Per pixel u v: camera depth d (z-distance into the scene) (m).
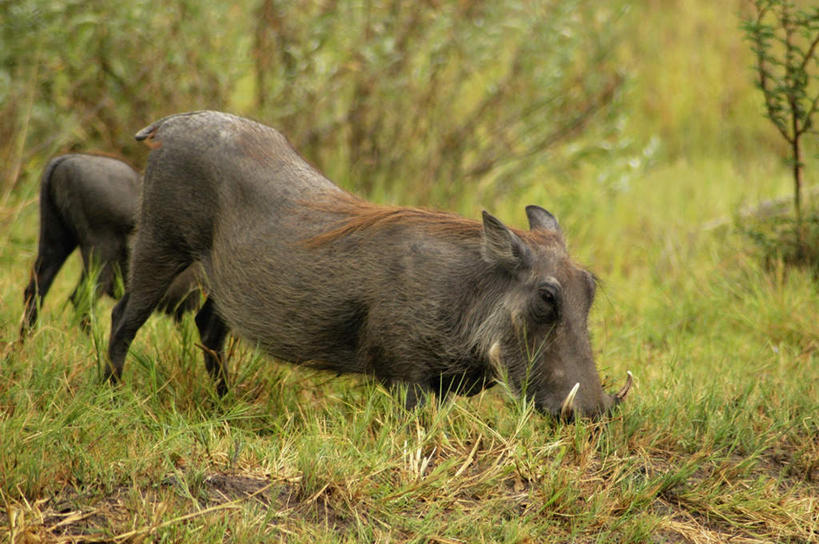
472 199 26.50
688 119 36.88
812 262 21.62
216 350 15.23
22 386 13.41
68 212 17.27
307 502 11.27
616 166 28.41
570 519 11.53
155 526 10.03
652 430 13.88
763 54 20.86
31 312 16.23
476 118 26.75
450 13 25.67
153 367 14.18
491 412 13.98
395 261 13.03
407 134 26.30
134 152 23.64
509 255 12.70
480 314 12.84
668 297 21.09
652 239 24.70
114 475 11.33
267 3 24.03
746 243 23.11
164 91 23.52
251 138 14.32
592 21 28.73
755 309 20.02
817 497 12.91
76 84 23.11
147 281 14.74
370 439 12.97
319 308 13.38
